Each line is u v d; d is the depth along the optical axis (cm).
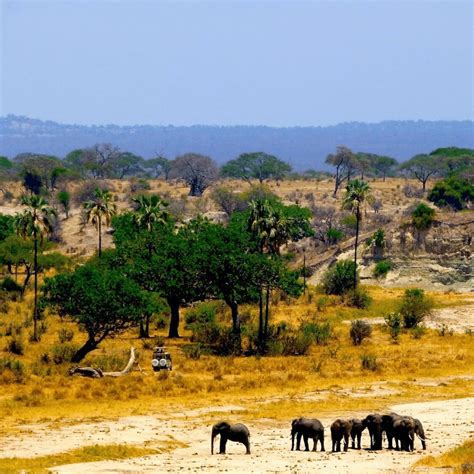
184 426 16350
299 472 11769
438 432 15438
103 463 12669
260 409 18312
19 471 11944
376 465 12231
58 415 17525
